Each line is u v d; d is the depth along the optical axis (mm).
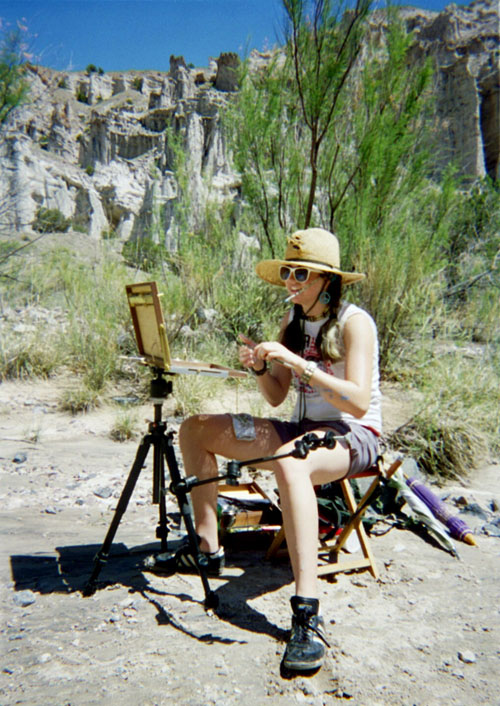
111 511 3486
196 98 92875
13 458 4246
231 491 3258
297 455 2160
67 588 2477
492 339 6523
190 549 2449
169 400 5496
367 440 2459
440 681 1922
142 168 93000
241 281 6902
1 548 2857
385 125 6168
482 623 2295
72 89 127688
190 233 7129
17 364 6117
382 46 6344
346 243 6168
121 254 7500
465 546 3074
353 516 2691
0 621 2197
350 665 1989
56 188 72500
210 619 2264
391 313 5746
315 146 6047
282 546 2949
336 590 2541
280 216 6848
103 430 4984
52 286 8180
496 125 47031
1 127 7633
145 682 1852
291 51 6215
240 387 5836
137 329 2568
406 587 2580
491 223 8156
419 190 6746
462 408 4703
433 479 4191
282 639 2133
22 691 1787
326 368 2533
